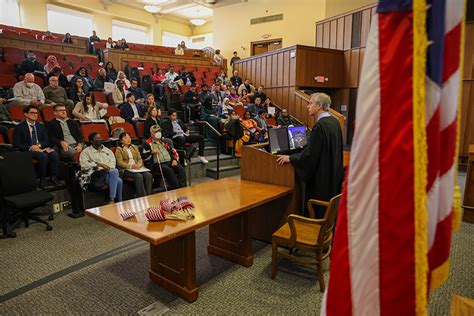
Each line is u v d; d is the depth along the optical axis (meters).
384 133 0.91
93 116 5.38
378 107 0.92
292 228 2.35
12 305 2.16
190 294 2.21
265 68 9.64
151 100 6.27
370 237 0.94
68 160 4.17
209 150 6.60
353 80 8.84
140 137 5.58
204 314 2.08
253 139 6.79
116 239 3.26
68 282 2.45
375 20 0.95
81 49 9.12
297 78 8.55
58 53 8.16
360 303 0.96
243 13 11.88
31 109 4.09
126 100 6.22
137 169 4.30
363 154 0.96
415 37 0.85
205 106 7.41
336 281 1.01
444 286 2.40
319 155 2.74
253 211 3.24
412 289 0.88
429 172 0.90
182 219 2.10
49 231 3.46
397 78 0.89
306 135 3.87
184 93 7.96
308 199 2.90
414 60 0.85
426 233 0.87
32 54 6.80
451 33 0.91
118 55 9.16
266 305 2.18
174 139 5.65
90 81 6.98
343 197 1.02
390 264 0.91
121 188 4.08
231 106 7.75
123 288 2.38
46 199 3.50
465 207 3.75
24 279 2.48
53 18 12.32
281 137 3.41
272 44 11.41
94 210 2.32
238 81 10.07
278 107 9.21
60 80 6.39
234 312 2.10
